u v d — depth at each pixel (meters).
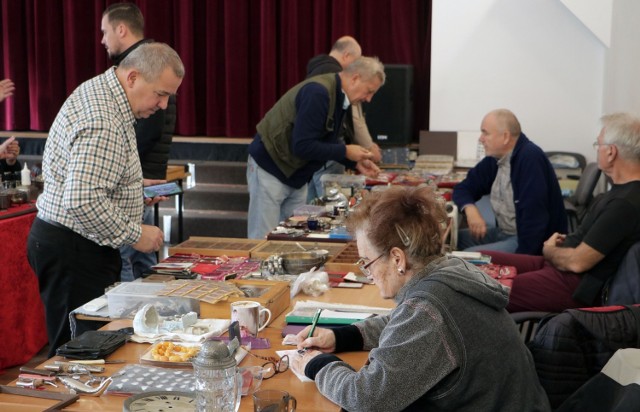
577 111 6.30
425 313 1.86
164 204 7.20
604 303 3.46
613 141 3.41
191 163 7.41
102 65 7.65
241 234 6.90
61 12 7.72
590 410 2.38
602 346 2.56
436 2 6.39
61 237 3.00
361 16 7.14
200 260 3.28
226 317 2.53
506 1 6.29
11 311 4.14
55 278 3.05
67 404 1.89
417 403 1.91
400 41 7.05
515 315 3.52
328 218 4.05
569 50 6.24
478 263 3.76
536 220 4.37
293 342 2.34
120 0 7.51
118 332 2.34
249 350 2.28
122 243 2.96
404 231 1.93
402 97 6.32
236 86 7.47
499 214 4.65
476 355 1.87
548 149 6.39
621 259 3.44
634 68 5.49
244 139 7.54
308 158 4.57
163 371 2.06
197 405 1.72
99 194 2.86
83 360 2.18
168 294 2.54
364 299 2.81
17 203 4.29
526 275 3.66
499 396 1.90
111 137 2.88
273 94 7.39
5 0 7.72
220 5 7.46
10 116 7.91
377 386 1.84
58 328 3.11
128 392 1.95
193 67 7.58
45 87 7.81
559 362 2.57
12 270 4.12
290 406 1.82
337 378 1.93
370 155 4.72
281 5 7.25
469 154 6.25
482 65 6.40
